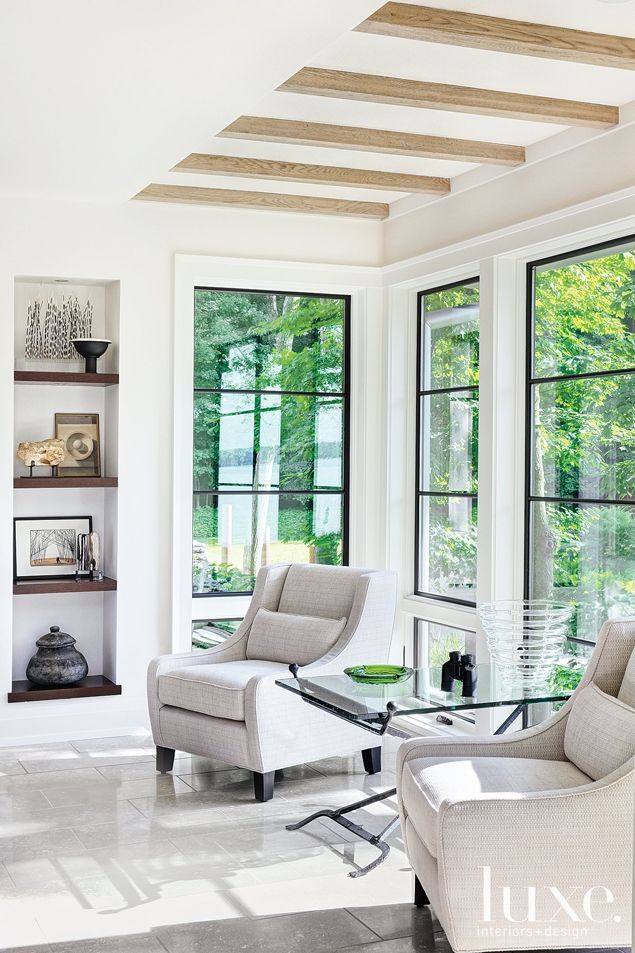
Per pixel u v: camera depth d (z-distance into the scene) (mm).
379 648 4832
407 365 6113
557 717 3412
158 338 5695
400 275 5941
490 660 5156
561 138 4598
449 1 3203
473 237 5246
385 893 3459
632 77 3902
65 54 3301
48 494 5754
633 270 4371
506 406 5070
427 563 5953
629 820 2789
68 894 3422
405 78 3904
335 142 4547
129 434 5633
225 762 4930
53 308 5754
